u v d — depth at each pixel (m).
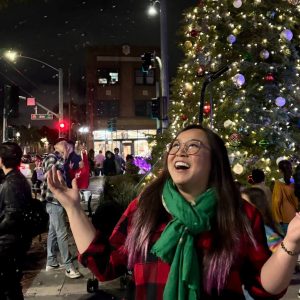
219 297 1.97
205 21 11.17
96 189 19.44
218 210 2.07
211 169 2.16
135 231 2.15
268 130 10.27
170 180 2.23
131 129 48.22
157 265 2.05
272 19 10.93
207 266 1.98
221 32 10.99
